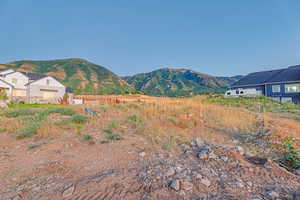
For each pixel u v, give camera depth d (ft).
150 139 14.71
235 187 7.26
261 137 17.34
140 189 6.84
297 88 76.79
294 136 17.02
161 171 8.37
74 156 10.89
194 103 37.37
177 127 19.76
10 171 8.87
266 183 7.82
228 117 25.94
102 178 7.77
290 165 10.84
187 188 6.90
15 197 6.63
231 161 10.11
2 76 80.84
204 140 15.38
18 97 71.31
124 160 10.24
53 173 8.60
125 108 30.12
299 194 6.90
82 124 19.07
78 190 6.91
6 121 20.98
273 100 70.03
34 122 19.13
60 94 97.04
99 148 12.40
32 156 10.91
